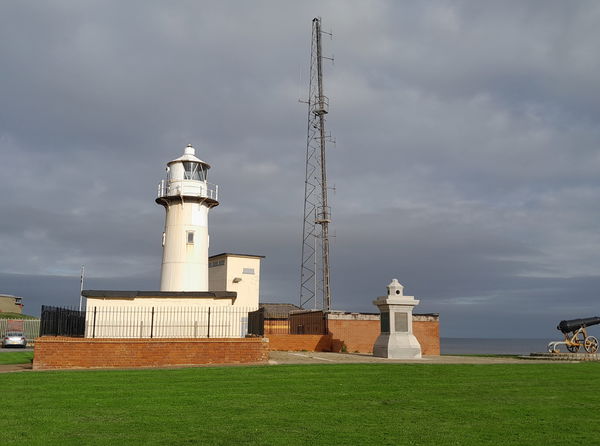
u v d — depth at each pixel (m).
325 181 53.88
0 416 13.60
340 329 40.69
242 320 30.88
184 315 30.09
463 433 12.13
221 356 25.34
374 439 11.55
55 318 26.05
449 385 19.09
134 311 29.52
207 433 12.00
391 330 30.38
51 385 18.20
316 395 16.89
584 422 13.34
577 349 36.97
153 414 13.98
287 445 11.03
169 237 37.62
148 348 24.61
